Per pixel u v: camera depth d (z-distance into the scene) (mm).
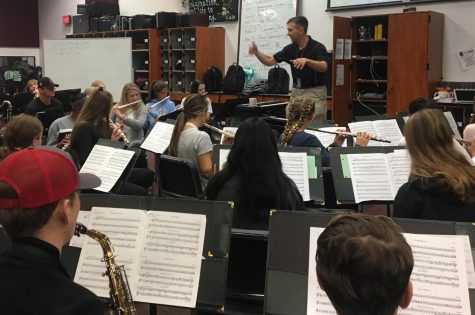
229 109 6070
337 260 925
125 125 5621
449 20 6426
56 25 12609
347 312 925
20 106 7387
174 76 9352
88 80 10133
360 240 927
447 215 2021
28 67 11242
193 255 1854
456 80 6441
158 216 1917
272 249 1761
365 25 6875
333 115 6629
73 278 1890
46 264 1166
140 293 1841
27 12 12875
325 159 3377
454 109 6117
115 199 1976
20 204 1165
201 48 8766
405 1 6684
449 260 1599
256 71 8414
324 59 5238
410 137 2121
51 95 6191
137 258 1880
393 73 6391
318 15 7680
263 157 2158
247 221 2160
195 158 3633
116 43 9750
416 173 2086
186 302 1809
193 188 3166
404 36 6258
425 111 2119
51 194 1188
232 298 2029
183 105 3801
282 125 4676
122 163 3299
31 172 1188
